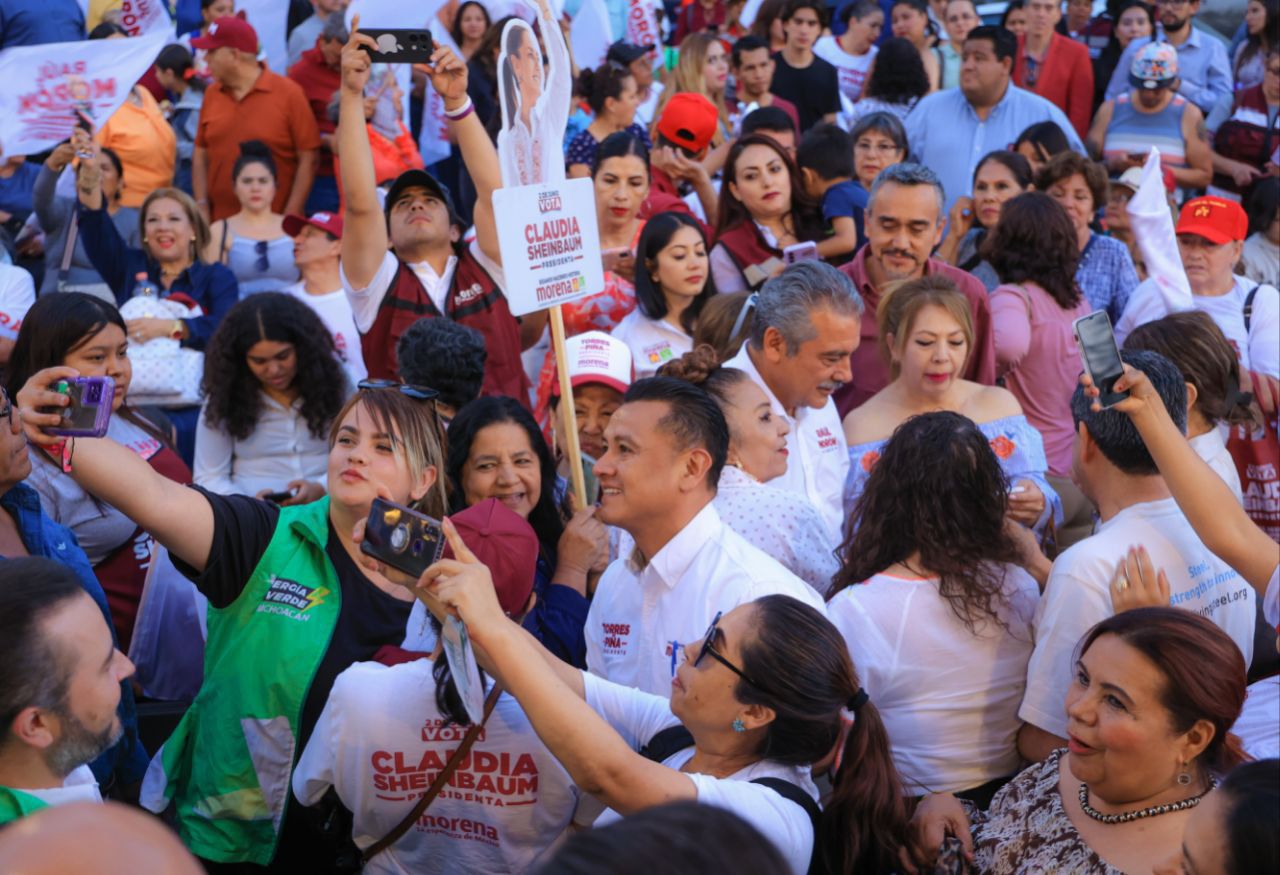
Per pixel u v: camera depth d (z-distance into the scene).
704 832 1.25
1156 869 2.03
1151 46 8.89
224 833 3.04
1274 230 7.27
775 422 3.73
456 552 2.32
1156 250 5.40
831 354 4.04
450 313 4.88
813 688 2.49
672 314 5.39
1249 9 10.04
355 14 4.52
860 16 9.93
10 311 5.23
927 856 2.73
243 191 6.99
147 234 6.22
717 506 3.49
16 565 2.29
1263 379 5.16
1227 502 2.88
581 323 5.68
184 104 8.42
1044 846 2.55
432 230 4.84
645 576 3.01
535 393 5.68
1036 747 3.02
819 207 6.36
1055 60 9.50
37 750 2.23
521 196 3.82
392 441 3.04
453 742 2.67
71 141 6.09
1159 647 2.38
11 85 4.82
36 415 2.74
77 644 2.24
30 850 1.26
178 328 5.60
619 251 5.76
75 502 3.85
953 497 3.04
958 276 5.06
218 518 2.99
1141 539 3.03
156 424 4.71
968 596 3.02
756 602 2.56
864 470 4.37
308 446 4.83
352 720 2.67
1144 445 3.03
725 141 8.39
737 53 8.59
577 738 2.29
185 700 4.09
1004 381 5.36
